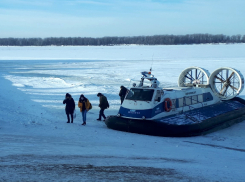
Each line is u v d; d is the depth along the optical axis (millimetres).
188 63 43969
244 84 13750
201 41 157250
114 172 4398
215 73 13883
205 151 7594
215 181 4355
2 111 10711
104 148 6680
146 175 4363
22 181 3545
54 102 15703
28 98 16531
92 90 20406
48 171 4125
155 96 10508
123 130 10398
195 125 10062
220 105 13172
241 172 5176
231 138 9969
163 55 68562
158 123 9812
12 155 5012
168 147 7816
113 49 109750
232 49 87688
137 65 43500
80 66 44094
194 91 12422
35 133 8234
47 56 74562
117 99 17281
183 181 4180
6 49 123375
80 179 3830
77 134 8703
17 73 34562
